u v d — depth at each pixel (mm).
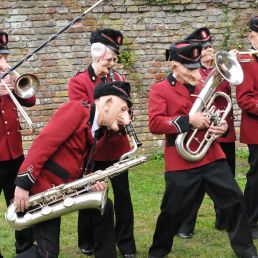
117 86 4375
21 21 9289
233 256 5621
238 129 9930
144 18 9688
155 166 9344
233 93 9820
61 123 4281
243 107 5918
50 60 9414
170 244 5398
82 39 9508
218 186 5168
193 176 5188
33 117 9383
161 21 9742
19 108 5160
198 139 5191
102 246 4605
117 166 4574
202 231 6359
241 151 9914
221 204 5203
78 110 4320
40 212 4328
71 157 4387
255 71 5918
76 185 4398
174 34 9797
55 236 4406
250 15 9930
